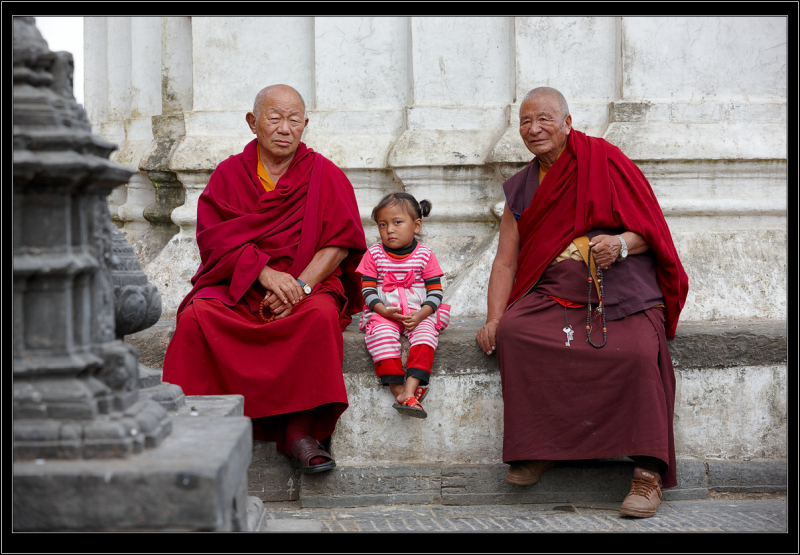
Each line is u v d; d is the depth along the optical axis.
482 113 4.81
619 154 3.69
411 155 4.66
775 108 4.61
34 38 1.86
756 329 3.80
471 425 3.68
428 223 4.78
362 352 3.65
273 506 3.54
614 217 3.51
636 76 4.63
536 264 3.60
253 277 3.52
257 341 3.42
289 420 3.50
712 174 4.52
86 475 1.67
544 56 4.73
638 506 3.24
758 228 4.50
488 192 4.75
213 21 5.06
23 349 1.81
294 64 5.11
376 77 5.01
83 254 1.88
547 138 3.67
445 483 3.57
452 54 4.85
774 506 3.46
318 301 3.49
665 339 3.47
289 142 3.74
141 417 1.88
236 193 3.80
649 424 3.21
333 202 3.75
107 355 1.90
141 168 5.15
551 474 3.55
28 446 1.74
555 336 3.40
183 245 4.78
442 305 3.75
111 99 6.34
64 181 1.79
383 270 3.69
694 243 4.38
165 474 1.68
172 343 3.46
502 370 3.48
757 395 3.72
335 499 3.54
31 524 1.67
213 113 5.03
